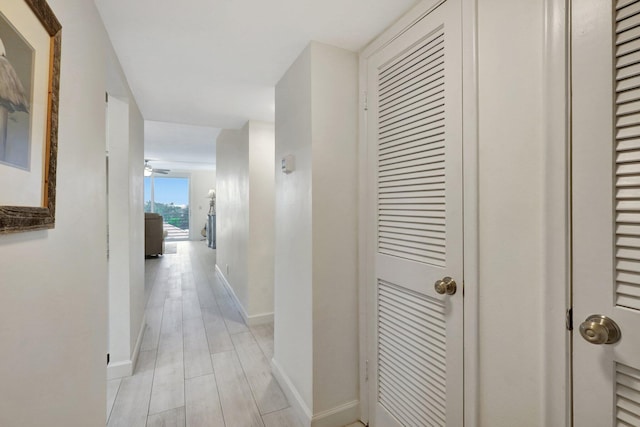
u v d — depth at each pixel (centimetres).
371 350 158
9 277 64
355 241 167
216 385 198
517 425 92
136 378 205
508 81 94
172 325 298
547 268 84
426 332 125
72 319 98
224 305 359
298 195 173
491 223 100
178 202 995
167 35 151
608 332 71
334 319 161
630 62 69
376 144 154
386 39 146
